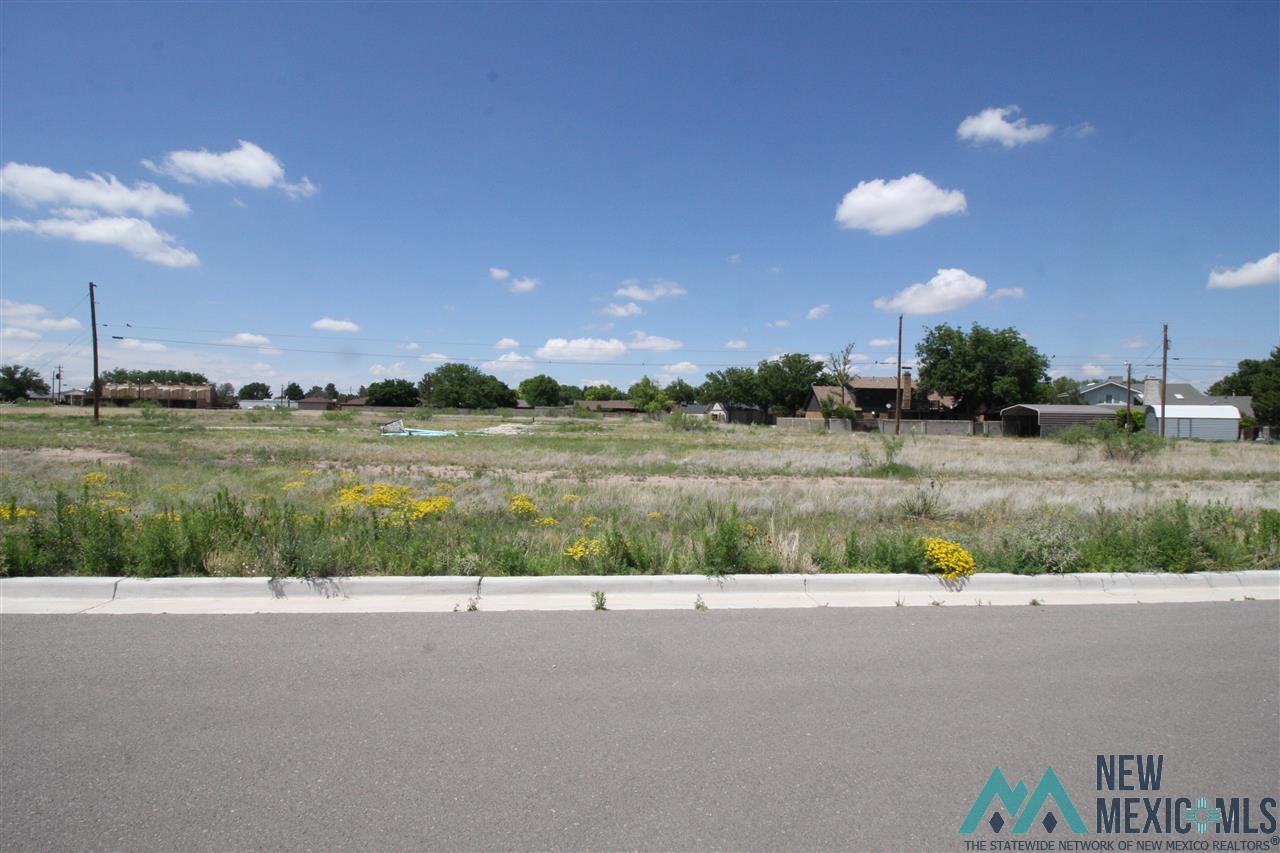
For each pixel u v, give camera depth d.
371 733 4.05
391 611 6.32
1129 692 4.89
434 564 7.51
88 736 3.97
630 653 5.39
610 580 7.05
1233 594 7.60
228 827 3.17
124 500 12.85
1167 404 67.62
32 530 7.77
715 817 3.33
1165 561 8.38
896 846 3.16
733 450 34.41
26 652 5.23
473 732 4.09
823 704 4.58
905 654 5.53
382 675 4.88
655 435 51.56
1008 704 4.65
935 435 62.56
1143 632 6.20
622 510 13.64
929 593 7.40
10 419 57.44
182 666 4.98
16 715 4.20
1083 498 16.69
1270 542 9.45
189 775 3.59
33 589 6.58
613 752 3.89
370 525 9.18
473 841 3.11
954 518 14.05
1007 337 76.25
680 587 7.16
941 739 4.15
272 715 4.25
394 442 37.97
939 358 78.50
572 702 4.51
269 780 3.55
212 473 19.69
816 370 94.19
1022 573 7.97
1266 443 52.94
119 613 6.16
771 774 3.71
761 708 4.50
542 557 8.16
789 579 7.33
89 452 27.34
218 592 6.70
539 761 3.78
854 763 3.85
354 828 3.18
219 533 7.97
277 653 5.26
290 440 37.12
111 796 3.39
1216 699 4.79
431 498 13.62
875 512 14.09
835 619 6.39
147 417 60.84
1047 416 62.41
